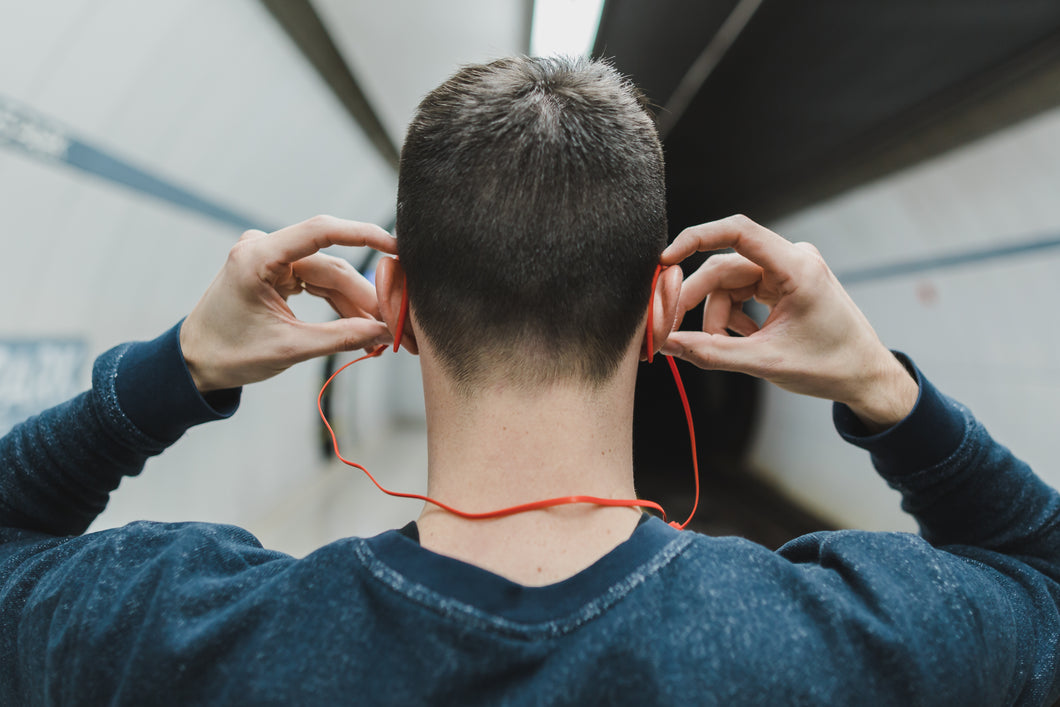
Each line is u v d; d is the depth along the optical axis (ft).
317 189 17.47
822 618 1.80
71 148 8.58
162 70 9.59
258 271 2.46
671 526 2.04
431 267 2.05
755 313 26.25
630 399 2.20
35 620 1.98
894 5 11.19
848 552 2.08
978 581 2.09
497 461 2.00
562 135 2.03
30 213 8.22
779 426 28.35
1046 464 14.76
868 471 21.50
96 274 9.89
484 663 1.65
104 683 1.79
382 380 32.14
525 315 1.98
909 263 18.51
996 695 1.93
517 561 1.88
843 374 2.55
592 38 13.41
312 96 14.06
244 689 1.67
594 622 1.71
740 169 22.38
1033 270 14.06
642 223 2.09
